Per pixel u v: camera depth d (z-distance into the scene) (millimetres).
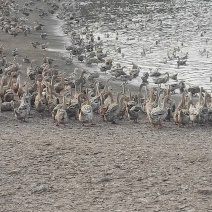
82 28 72188
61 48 57625
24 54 52750
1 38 60781
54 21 78500
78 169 20109
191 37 63250
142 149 22812
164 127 27812
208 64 48969
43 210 16609
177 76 44562
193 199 17438
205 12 83812
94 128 26922
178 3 94750
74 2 100188
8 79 39062
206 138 25453
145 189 18281
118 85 41969
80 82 39594
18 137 24312
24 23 74000
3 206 16875
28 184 18656
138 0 100125
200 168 20375
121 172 19828
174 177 19375
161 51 55500
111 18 80250
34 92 31594
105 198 17547
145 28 70438
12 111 30359
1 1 85750
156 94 34219
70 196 17703
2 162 20688
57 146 22828
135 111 28422
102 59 50000
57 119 27328
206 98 30625
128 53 54844
